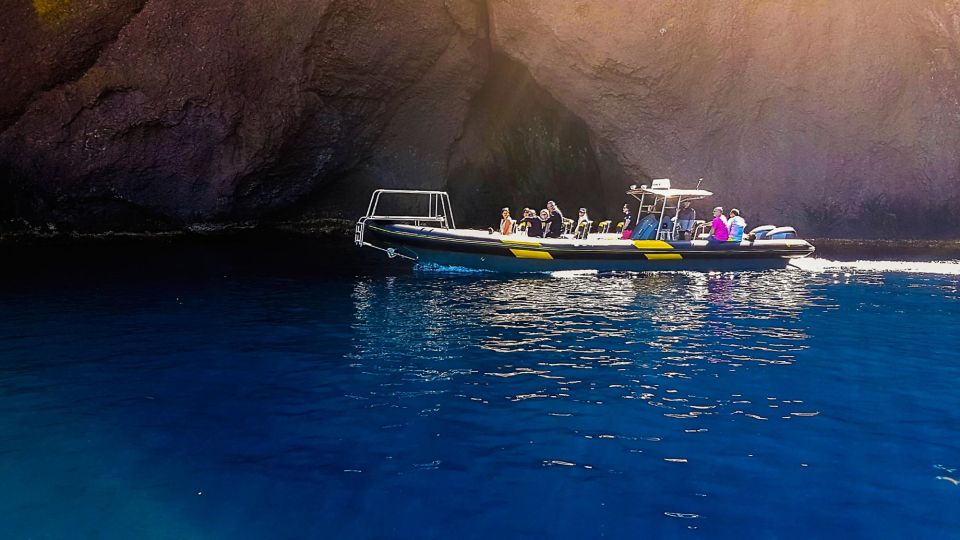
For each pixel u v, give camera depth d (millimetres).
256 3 17547
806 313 9555
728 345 7703
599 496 4141
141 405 5582
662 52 19281
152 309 9438
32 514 3889
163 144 18141
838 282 12492
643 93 19953
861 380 6441
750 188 21109
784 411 5590
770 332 8352
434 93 20953
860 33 19797
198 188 19016
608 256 13219
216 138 18469
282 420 5277
